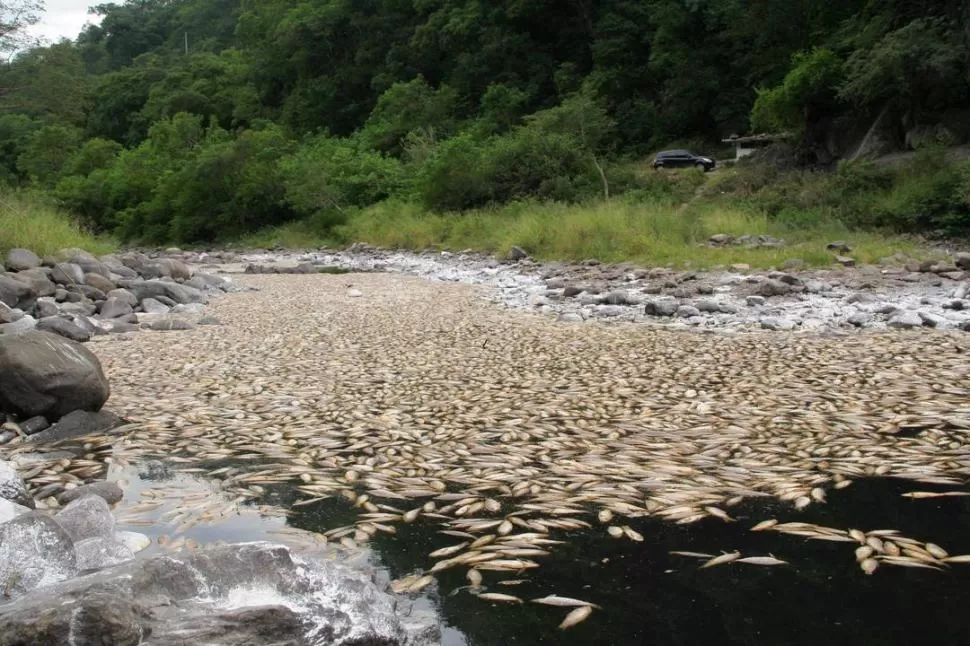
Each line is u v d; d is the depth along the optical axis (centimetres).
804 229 1875
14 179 5428
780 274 1252
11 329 906
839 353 747
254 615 231
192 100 6544
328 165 3472
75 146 5775
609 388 627
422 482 422
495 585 306
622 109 4088
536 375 684
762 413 540
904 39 2138
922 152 2027
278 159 3759
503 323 1004
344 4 5534
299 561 268
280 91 6406
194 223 3672
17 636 212
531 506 385
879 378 638
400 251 2495
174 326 1007
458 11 4878
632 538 346
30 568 278
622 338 867
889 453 451
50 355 538
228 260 2720
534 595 297
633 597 294
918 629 266
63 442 505
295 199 3344
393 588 304
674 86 3894
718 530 352
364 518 375
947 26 2214
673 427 512
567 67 4350
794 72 2569
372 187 3328
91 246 1669
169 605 238
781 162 2680
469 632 271
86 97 7294
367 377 690
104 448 493
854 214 1914
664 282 1262
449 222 2541
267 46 6303
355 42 5681
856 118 2472
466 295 1346
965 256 1319
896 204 1855
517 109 4200
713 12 3772
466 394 617
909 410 539
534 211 2281
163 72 7412
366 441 498
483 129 3956
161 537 355
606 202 2230
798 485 404
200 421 551
